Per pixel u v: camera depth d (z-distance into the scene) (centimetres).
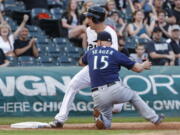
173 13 4378
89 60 2191
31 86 2992
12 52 3619
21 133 1989
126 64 2155
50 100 3003
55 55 3888
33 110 2992
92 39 2359
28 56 3666
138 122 2619
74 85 2308
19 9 4203
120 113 3059
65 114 2292
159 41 3819
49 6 4375
